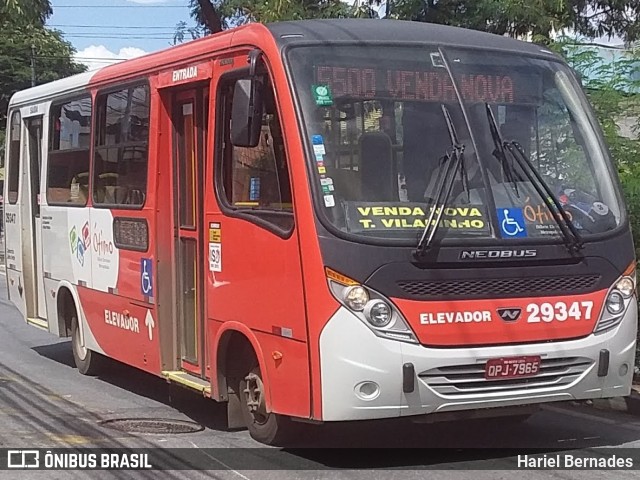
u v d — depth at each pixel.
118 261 9.16
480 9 11.86
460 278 6.31
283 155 6.61
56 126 10.91
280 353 6.62
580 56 10.09
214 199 7.46
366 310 6.11
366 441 7.53
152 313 8.44
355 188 6.38
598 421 8.38
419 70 6.84
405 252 6.20
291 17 13.01
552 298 6.55
